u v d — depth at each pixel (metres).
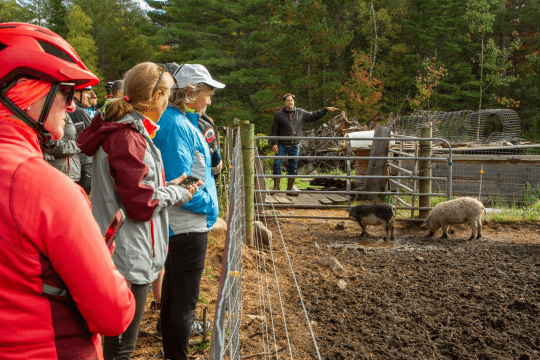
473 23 36.34
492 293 5.03
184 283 2.80
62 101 1.35
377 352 3.90
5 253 1.12
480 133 22.06
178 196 2.34
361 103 32.03
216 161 3.94
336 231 7.94
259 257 6.11
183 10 32.88
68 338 1.23
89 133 2.24
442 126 20.30
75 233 1.17
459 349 3.92
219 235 6.33
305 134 17.95
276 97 32.91
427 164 8.18
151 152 2.30
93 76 1.38
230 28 31.33
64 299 1.22
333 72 33.44
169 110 2.82
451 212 7.28
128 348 2.33
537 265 5.93
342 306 4.80
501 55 36.47
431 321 4.45
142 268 2.23
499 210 9.12
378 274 5.78
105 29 54.34
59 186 1.18
